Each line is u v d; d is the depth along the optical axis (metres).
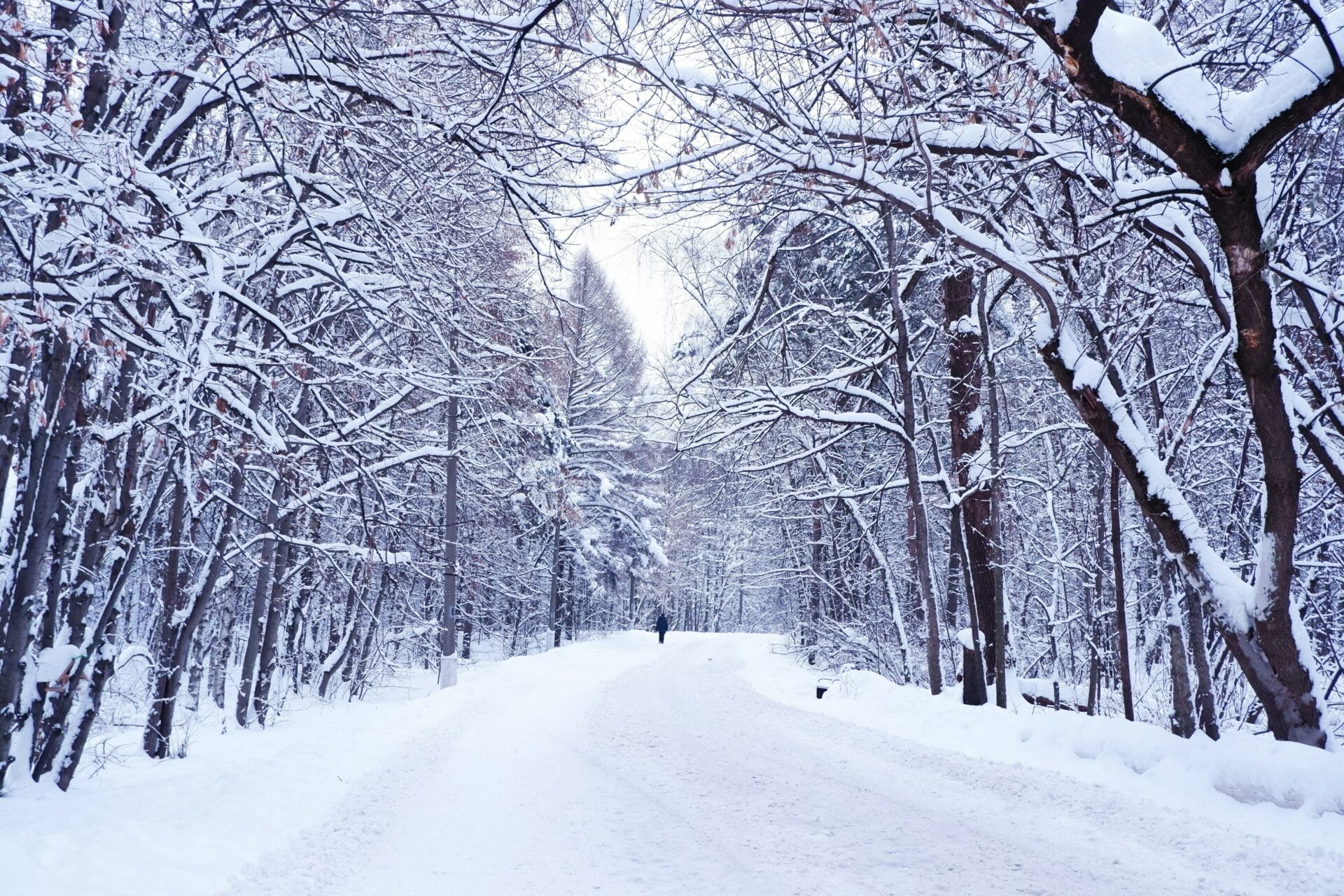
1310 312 8.12
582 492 36.53
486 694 16.78
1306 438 8.16
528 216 8.23
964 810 6.93
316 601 22.39
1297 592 13.91
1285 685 7.14
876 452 21.33
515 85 7.48
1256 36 7.11
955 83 7.90
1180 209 8.57
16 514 7.98
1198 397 8.37
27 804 6.76
